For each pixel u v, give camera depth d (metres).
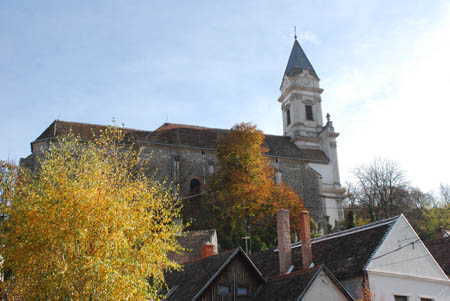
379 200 66.50
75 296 15.31
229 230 54.56
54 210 16.23
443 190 77.56
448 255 30.81
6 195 16.91
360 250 26.55
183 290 24.78
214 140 66.25
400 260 26.28
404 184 66.88
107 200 17.14
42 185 17.14
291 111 75.44
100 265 15.36
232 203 54.69
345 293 22.67
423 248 27.62
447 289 27.73
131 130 62.97
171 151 61.88
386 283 25.25
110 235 16.61
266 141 71.00
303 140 72.56
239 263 24.81
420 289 26.59
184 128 67.12
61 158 18.39
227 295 23.97
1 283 15.66
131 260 16.75
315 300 21.95
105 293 15.33
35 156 54.38
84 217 16.30
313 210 66.38
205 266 25.77
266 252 31.08
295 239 51.62
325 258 27.86
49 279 15.43
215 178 58.19
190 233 40.31
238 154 57.59
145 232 17.89
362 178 69.00
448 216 64.56
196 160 62.91
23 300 15.57
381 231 26.98
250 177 56.75
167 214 18.64
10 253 15.88
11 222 16.33
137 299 16.12
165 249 17.70
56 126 58.97
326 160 70.81
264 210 55.00
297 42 80.62
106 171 18.59
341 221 67.94
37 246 16.00
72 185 17.02
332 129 73.12
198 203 59.97
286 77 77.31
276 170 66.25
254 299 24.42
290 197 56.66
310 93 76.38
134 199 18.72
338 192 69.56
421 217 66.88
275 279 24.72
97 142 20.28
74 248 16.28
